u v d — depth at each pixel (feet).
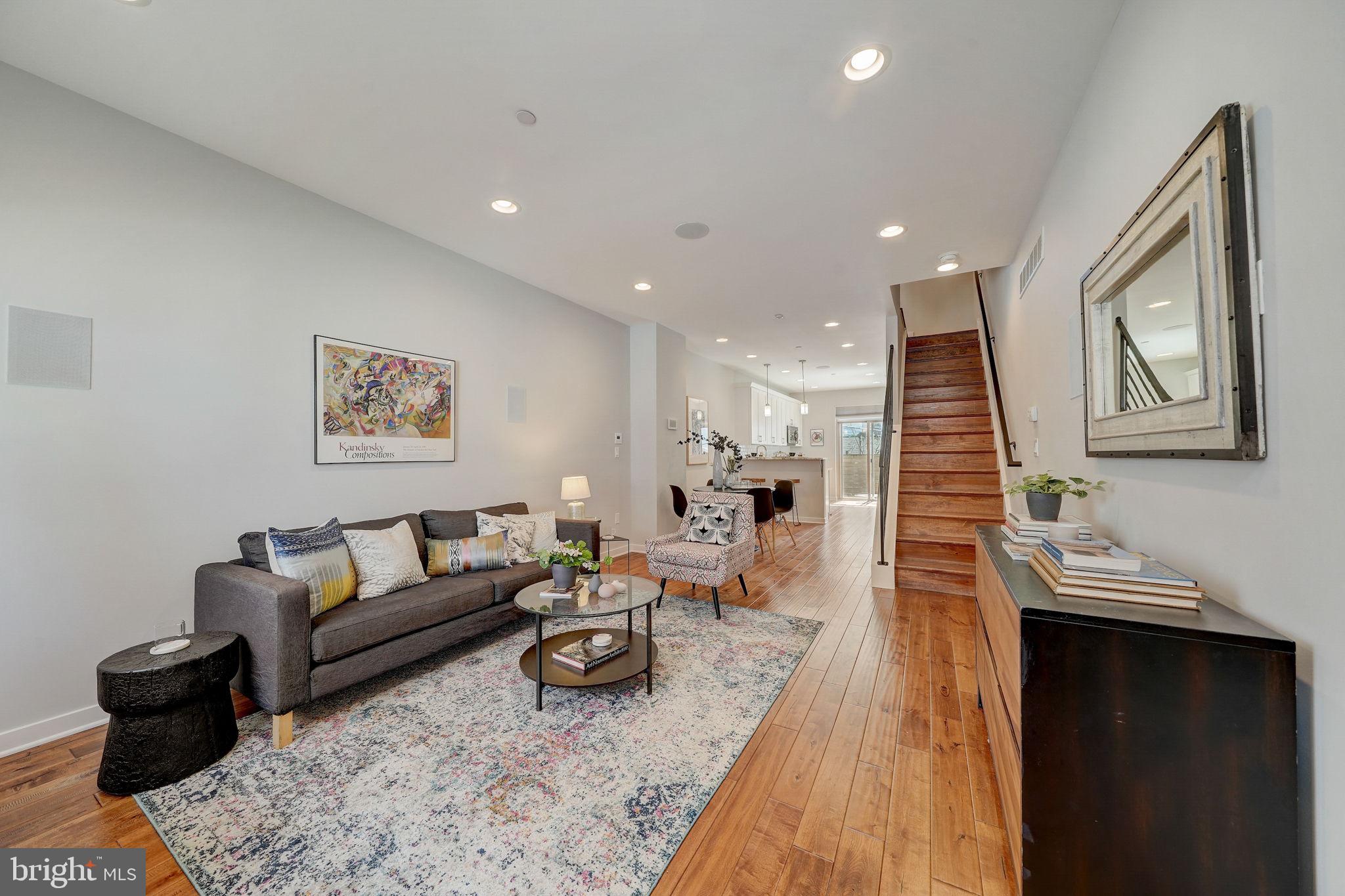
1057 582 4.22
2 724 6.41
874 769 6.21
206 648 6.28
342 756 6.44
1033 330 9.98
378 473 10.68
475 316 12.87
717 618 11.68
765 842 5.05
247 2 5.25
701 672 8.91
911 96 6.63
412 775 6.07
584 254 12.08
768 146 7.72
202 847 4.95
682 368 20.53
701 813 5.46
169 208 7.77
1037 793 3.69
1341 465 2.66
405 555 9.26
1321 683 2.85
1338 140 2.63
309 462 9.51
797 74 6.25
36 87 6.59
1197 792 3.30
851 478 37.68
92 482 7.07
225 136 7.70
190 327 7.99
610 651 8.52
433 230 10.80
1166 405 4.32
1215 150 3.52
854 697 8.00
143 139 7.49
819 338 21.58
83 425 6.99
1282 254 3.08
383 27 5.56
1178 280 4.10
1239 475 3.55
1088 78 6.30
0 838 5.08
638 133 7.43
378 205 9.75
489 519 11.57
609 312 17.22
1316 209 2.79
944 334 20.12
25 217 6.54
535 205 9.67
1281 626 3.16
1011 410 13.00
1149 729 3.42
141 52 6.01
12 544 6.48
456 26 5.54
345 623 7.35
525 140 7.64
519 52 5.91
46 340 6.68
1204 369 3.73
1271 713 3.12
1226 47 3.59
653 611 12.25
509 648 10.05
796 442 37.81
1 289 6.37
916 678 8.64
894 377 16.74
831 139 7.55
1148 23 4.80
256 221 8.76
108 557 7.20
